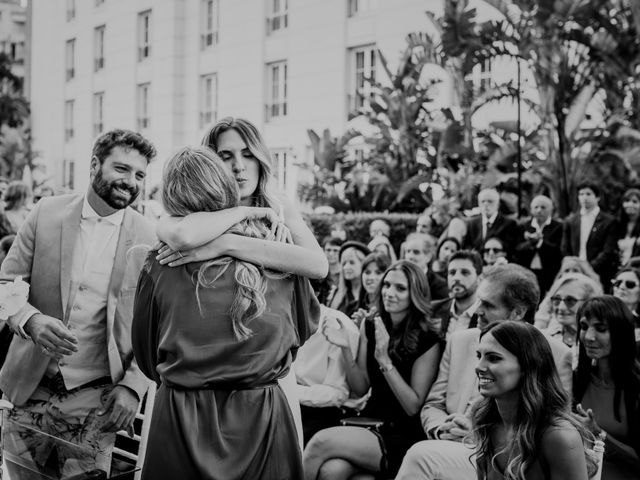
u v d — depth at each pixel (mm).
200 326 2523
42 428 3736
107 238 3717
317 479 4402
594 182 10469
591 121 13820
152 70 25984
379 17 18156
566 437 2965
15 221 10594
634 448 4035
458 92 13180
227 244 2564
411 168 14570
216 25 23812
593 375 4199
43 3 33375
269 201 3104
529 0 11594
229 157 3105
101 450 3719
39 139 33594
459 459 3832
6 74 36750
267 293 2611
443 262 7977
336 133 19406
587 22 11430
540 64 11695
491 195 9539
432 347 4734
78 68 30719
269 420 2559
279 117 21344
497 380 3080
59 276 3652
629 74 11586
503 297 4238
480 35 12070
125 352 3670
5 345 5402
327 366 5113
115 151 3566
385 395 4758
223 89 23094
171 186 2625
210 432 2496
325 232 13078
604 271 8906
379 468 4406
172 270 2600
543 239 9375
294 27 20562
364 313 5277
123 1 27516
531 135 12328
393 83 14727
